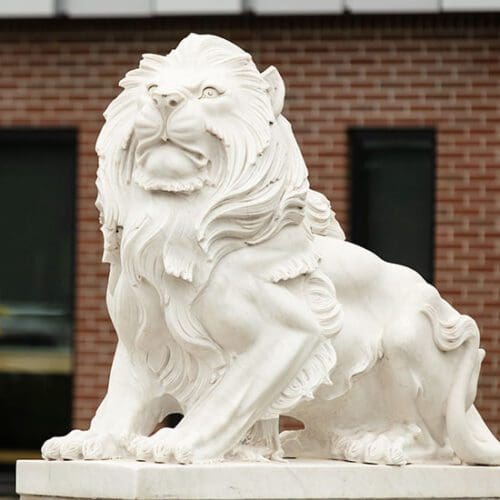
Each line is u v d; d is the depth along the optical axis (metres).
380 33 24.06
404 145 24.06
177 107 11.48
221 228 11.53
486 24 23.97
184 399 11.88
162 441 11.33
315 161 24.03
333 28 24.09
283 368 11.59
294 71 24.09
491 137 23.88
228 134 11.59
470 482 12.30
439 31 23.98
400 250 23.97
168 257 11.46
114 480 11.07
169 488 11.00
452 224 23.83
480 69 23.95
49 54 24.53
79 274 24.09
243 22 24.11
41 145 24.77
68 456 11.68
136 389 11.94
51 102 24.52
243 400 11.54
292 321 11.68
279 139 11.79
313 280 11.91
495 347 23.53
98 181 11.79
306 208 12.43
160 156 11.52
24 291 24.78
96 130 24.39
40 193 24.81
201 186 11.53
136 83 11.89
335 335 11.95
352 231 23.97
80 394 24.00
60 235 24.78
